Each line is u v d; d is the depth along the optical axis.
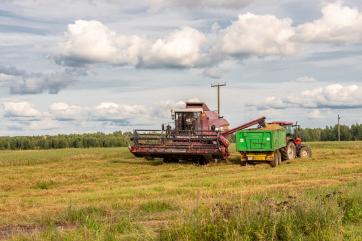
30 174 26.83
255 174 24.09
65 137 90.56
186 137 31.70
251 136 29.91
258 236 9.48
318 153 38.78
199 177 23.94
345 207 12.04
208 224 9.72
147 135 32.09
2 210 15.02
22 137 90.19
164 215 13.52
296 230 10.13
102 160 36.03
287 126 33.91
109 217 12.95
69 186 21.89
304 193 15.07
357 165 27.33
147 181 22.86
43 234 10.56
